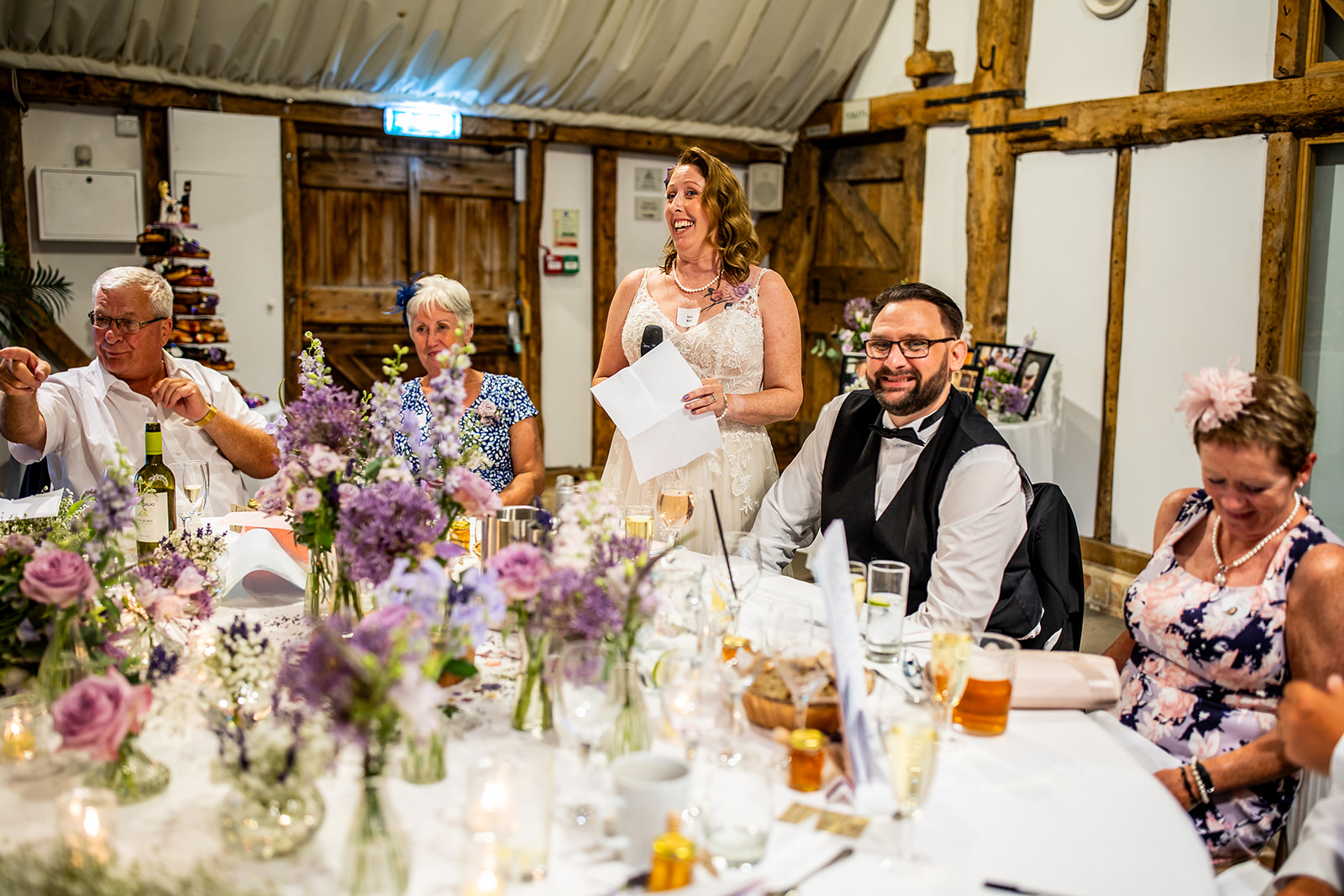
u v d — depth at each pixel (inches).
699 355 111.0
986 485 84.8
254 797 42.4
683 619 64.4
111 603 57.6
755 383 113.8
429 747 48.9
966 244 215.9
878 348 88.4
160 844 43.8
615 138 242.4
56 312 198.7
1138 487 185.3
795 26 229.5
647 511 79.5
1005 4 199.0
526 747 49.3
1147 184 180.2
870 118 236.5
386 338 230.4
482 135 228.8
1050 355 181.5
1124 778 52.7
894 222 239.1
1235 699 67.2
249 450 109.7
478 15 207.0
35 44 185.9
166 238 174.7
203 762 51.3
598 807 44.7
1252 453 62.8
